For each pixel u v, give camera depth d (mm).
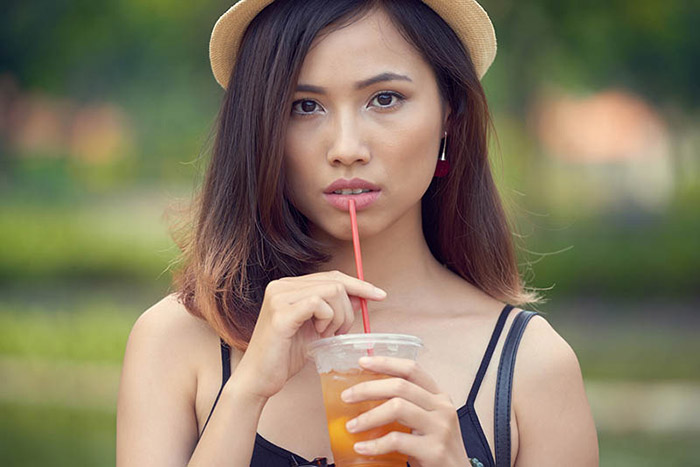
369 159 2609
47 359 12703
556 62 18547
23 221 27562
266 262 2816
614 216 24734
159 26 20062
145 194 31750
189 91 22234
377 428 2236
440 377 2713
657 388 10852
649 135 32625
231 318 2699
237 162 2801
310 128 2664
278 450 2629
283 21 2678
